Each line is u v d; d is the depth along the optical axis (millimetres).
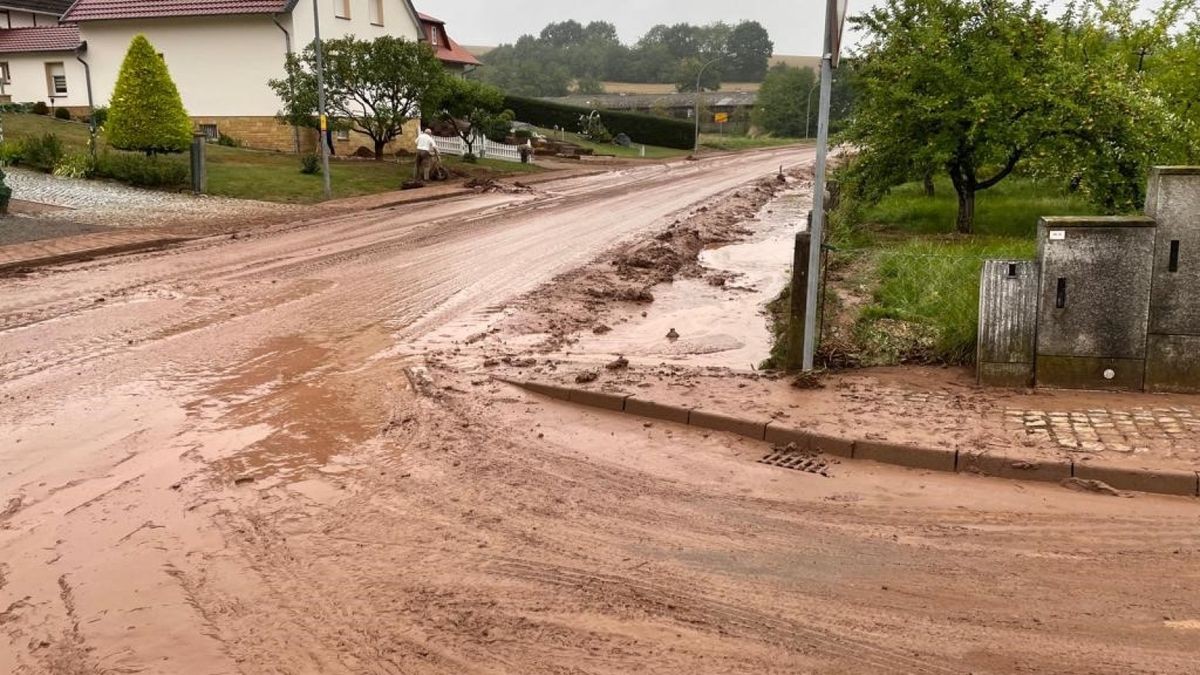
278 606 3992
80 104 35500
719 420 6402
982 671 3488
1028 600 4016
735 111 88250
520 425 6512
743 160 49219
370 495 5227
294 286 11695
